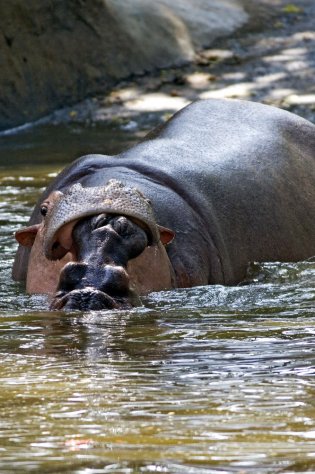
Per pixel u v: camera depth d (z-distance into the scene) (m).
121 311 20.36
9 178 42.28
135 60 63.84
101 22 63.59
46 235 20.89
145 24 65.75
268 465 11.58
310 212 28.61
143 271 22.44
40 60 61.06
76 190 21.14
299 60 64.56
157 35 65.56
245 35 68.31
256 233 26.53
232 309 21.56
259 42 67.38
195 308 21.52
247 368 16.22
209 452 12.08
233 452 12.08
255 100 59.34
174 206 24.61
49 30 61.75
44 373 16.06
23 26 60.84
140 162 25.62
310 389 14.95
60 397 14.67
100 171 25.25
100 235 20.59
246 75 63.03
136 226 20.98
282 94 59.97
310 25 69.81
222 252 25.28
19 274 25.64
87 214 20.70
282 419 13.48
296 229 27.89
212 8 70.19
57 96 60.78
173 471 11.38
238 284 25.70
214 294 23.08
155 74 63.69
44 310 21.03
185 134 27.92
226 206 26.02
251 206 26.66
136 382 15.45
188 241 24.36
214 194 25.94
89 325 19.39
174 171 25.72
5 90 59.34
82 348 17.73
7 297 22.95
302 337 18.55
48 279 22.98
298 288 24.12
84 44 62.75
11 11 60.47
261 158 28.03
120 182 21.39
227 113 29.50
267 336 18.66
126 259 20.73
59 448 12.34
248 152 27.91
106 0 64.38
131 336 18.58
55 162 47.28
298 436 12.73
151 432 12.96
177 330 19.20
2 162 47.69
